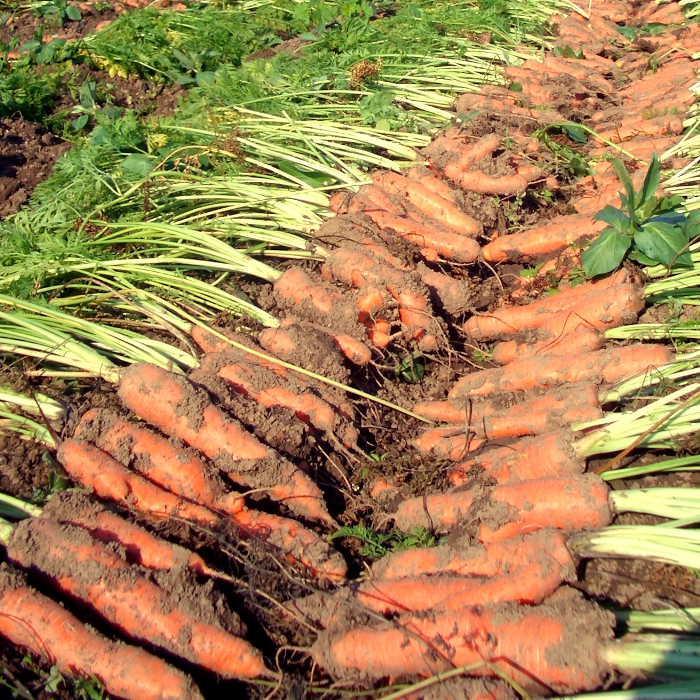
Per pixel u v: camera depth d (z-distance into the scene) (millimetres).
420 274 939
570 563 635
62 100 1480
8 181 1175
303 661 638
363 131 1269
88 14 1987
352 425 809
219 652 618
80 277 940
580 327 883
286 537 698
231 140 1174
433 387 909
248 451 737
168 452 722
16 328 833
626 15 2162
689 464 726
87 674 600
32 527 640
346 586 678
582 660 572
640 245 899
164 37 1672
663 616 605
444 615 616
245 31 1753
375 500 770
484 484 742
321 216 1053
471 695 572
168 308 911
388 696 584
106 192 1092
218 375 799
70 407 763
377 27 1728
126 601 621
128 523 667
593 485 676
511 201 1107
